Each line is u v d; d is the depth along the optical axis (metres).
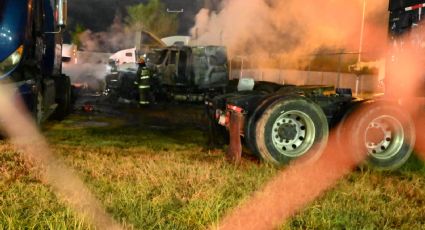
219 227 3.76
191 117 13.05
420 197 4.83
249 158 6.53
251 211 4.14
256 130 5.96
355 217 4.03
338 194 4.72
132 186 4.79
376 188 5.04
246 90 7.89
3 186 4.74
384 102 6.21
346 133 6.19
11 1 7.39
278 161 6.00
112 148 7.47
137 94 16.70
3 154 6.33
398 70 7.25
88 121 11.54
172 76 16.73
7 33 7.30
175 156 6.75
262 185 4.99
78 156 6.55
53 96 10.52
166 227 3.74
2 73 7.31
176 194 4.57
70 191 4.59
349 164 6.29
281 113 5.98
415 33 6.96
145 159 6.38
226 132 7.35
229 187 4.87
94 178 5.20
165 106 15.85
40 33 8.87
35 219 3.76
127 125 11.04
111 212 4.01
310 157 6.09
